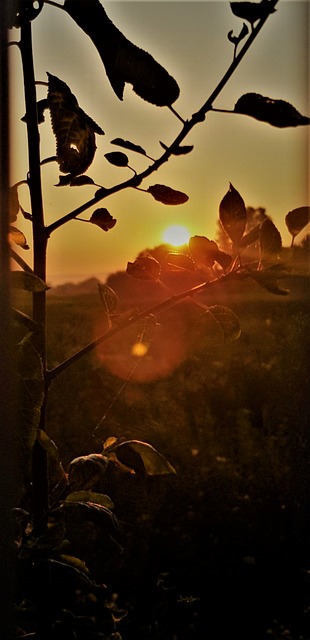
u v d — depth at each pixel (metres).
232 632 1.44
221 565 1.67
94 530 1.71
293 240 0.61
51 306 2.29
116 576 1.58
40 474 0.62
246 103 0.56
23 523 0.62
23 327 0.57
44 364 0.63
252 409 2.34
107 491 0.96
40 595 0.61
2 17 0.52
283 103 0.55
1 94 0.52
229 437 2.18
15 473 0.49
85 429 1.91
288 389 2.25
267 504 1.85
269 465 1.95
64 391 2.08
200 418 2.24
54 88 0.63
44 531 0.59
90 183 0.65
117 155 0.65
